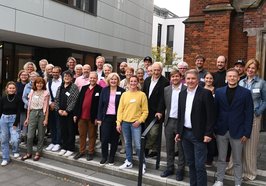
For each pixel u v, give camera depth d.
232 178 5.14
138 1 19.59
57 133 6.81
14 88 6.61
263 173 5.17
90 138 6.29
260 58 8.25
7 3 10.20
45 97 6.66
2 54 12.76
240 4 8.70
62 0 12.77
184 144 4.82
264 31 8.16
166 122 5.44
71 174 5.91
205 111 4.61
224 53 8.68
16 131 6.70
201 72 6.24
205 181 4.67
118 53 18.28
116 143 6.06
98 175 5.89
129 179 5.72
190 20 9.46
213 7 8.81
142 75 6.43
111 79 5.95
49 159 6.70
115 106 5.93
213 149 5.23
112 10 16.59
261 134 7.97
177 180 5.32
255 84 5.16
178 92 5.36
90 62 17.48
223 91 4.80
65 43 13.52
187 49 9.55
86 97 6.24
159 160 5.76
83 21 14.18
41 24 11.70
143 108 5.66
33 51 14.51
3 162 6.57
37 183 5.70
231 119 4.72
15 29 10.58
